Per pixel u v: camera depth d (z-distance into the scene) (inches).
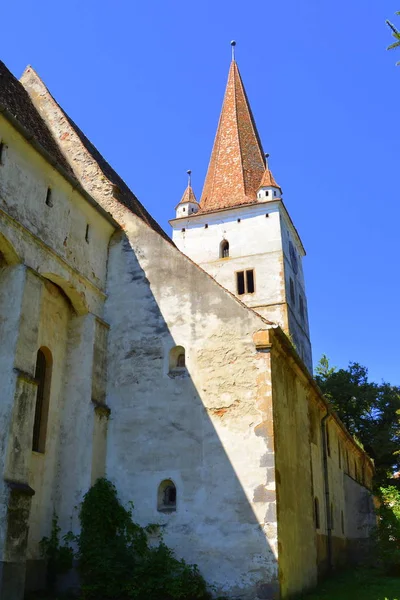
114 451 540.7
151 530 504.4
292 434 591.5
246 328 541.0
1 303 464.1
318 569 657.6
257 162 1638.8
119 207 637.3
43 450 506.3
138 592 456.1
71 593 475.2
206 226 1486.2
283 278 1364.4
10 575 398.6
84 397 539.5
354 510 987.9
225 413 522.0
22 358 450.6
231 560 475.2
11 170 476.4
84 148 678.5
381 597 546.0
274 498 483.8
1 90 611.5
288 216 1523.1
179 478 515.2
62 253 532.4
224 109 1738.4
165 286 584.7
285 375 587.8
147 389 553.9
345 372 1702.8
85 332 561.9
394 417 1624.0
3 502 406.9
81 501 505.4
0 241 459.8
